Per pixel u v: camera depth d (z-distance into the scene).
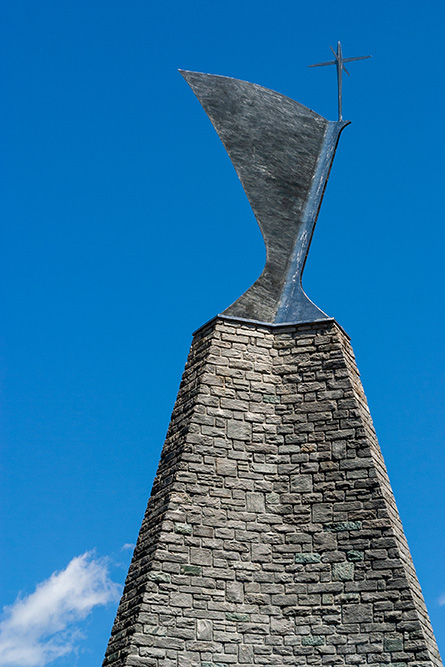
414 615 20.86
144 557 21.84
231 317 24.77
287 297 25.64
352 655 20.83
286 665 21.00
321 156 28.70
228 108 28.53
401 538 22.47
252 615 21.41
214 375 23.88
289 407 23.84
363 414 23.69
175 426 23.83
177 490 22.25
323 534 22.19
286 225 27.00
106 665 20.84
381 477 22.88
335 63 29.88
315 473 22.89
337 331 24.58
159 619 20.77
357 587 21.45
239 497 22.58
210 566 21.66
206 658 20.73
